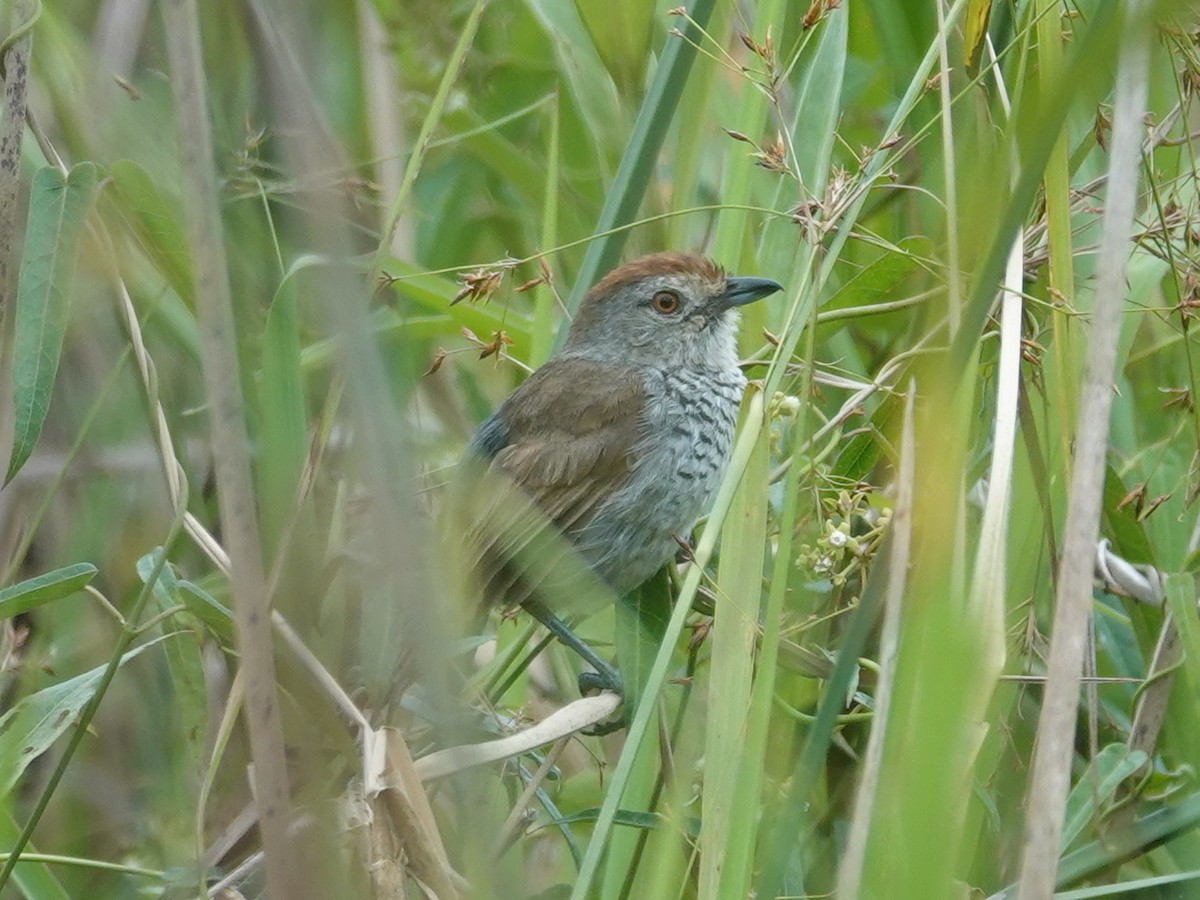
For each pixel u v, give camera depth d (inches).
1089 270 352.5
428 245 465.7
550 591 354.3
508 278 427.8
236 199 290.7
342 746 234.5
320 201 176.6
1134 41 186.1
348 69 455.5
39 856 292.2
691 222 444.1
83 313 374.9
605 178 402.0
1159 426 397.4
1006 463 234.4
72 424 402.9
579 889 227.9
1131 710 340.2
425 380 435.8
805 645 316.5
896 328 393.7
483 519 356.8
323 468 272.2
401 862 231.0
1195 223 314.2
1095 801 288.0
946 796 193.0
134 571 409.1
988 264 199.9
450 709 180.4
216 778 339.6
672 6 434.6
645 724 243.0
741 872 231.0
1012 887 272.4
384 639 239.3
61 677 395.2
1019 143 275.6
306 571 225.5
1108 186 219.9
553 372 420.5
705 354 415.2
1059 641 214.5
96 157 283.1
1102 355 218.8
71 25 369.7
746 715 247.8
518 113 406.6
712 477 415.2
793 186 368.2
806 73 357.7
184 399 393.1
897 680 205.8
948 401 201.6
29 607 281.0
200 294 206.7
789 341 272.7
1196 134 325.7
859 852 206.2
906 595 228.8
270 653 204.7
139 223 315.0
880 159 312.2
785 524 245.0
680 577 411.2
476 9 329.4
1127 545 344.8
